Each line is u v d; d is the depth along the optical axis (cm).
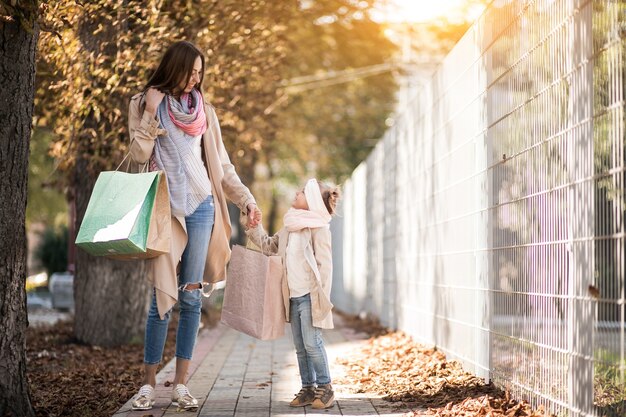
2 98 664
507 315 788
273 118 1769
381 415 722
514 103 770
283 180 4934
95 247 694
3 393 662
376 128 4134
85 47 1095
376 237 1892
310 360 776
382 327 1730
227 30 1225
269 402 798
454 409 728
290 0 1459
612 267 546
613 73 548
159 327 747
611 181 548
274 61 1452
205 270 782
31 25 655
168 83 742
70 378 978
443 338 1105
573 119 618
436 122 1180
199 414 728
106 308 1362
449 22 2409
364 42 2727
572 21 623
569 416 623
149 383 754
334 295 3019
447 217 1092
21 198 679
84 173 1332
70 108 1120
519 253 750
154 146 743
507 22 796
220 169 768
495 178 837
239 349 1354
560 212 645
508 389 779
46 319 2109
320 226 765
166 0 1105
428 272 1232
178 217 730
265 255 774
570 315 621
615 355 541
